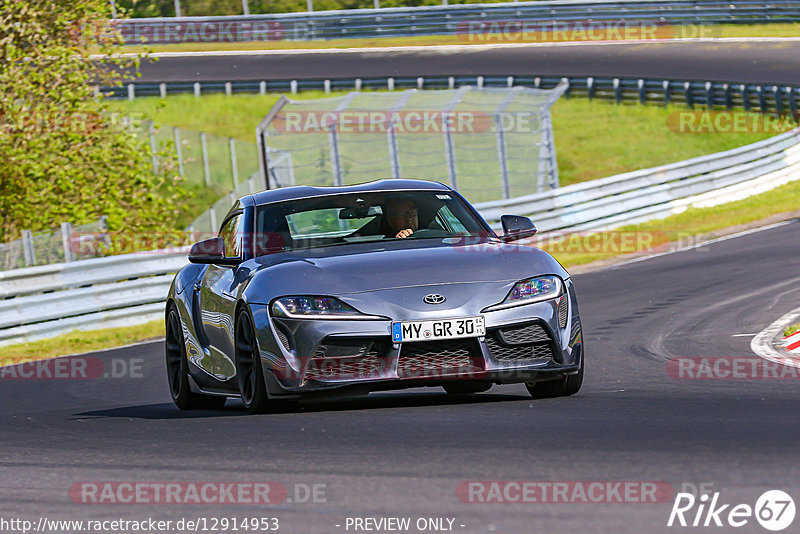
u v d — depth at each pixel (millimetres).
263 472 16125
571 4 168625
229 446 18641
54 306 51906
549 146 98750
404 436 18344
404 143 115625
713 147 126625
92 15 76688
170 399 31344
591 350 33875
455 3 184000
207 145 130750
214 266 26875
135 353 43562
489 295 21484
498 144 96000
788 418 18750
